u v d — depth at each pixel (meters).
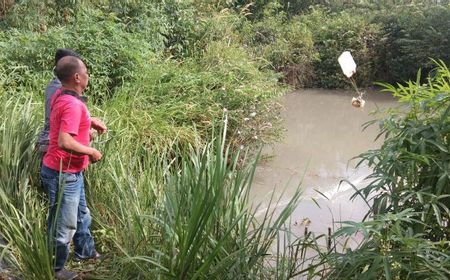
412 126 2.80
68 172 3.26
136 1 8.23
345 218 5.09
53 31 6.39
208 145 3.43
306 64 12.02
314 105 10.64
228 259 2.71
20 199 3.63
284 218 2.89
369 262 2.65
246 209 2.94
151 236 3.11
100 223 3.86
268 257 3.32
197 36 8.82
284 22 13.55
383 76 12.57
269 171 6.60
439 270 2.46
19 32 6.65
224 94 6.15
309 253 3.92
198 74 6.71
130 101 5.54
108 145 4.18
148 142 5.00
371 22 12.76
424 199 2.78
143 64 6.43
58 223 3.30
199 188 2.73
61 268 3.36
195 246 2.68
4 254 3.23
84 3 7.77
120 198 3.81
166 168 3.87
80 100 3.23
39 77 5.64
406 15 12.34
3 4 7.56
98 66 5.98
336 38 12.33
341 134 8.62
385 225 2.56
